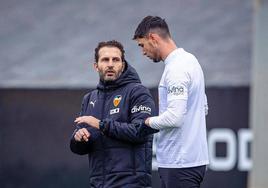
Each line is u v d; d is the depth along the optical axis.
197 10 47.31
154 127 15.39
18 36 46.09
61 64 42.06
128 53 41.97
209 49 42.81
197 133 15.64
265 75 37.66
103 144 16.08
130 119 16.06
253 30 42.44
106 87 16.38
